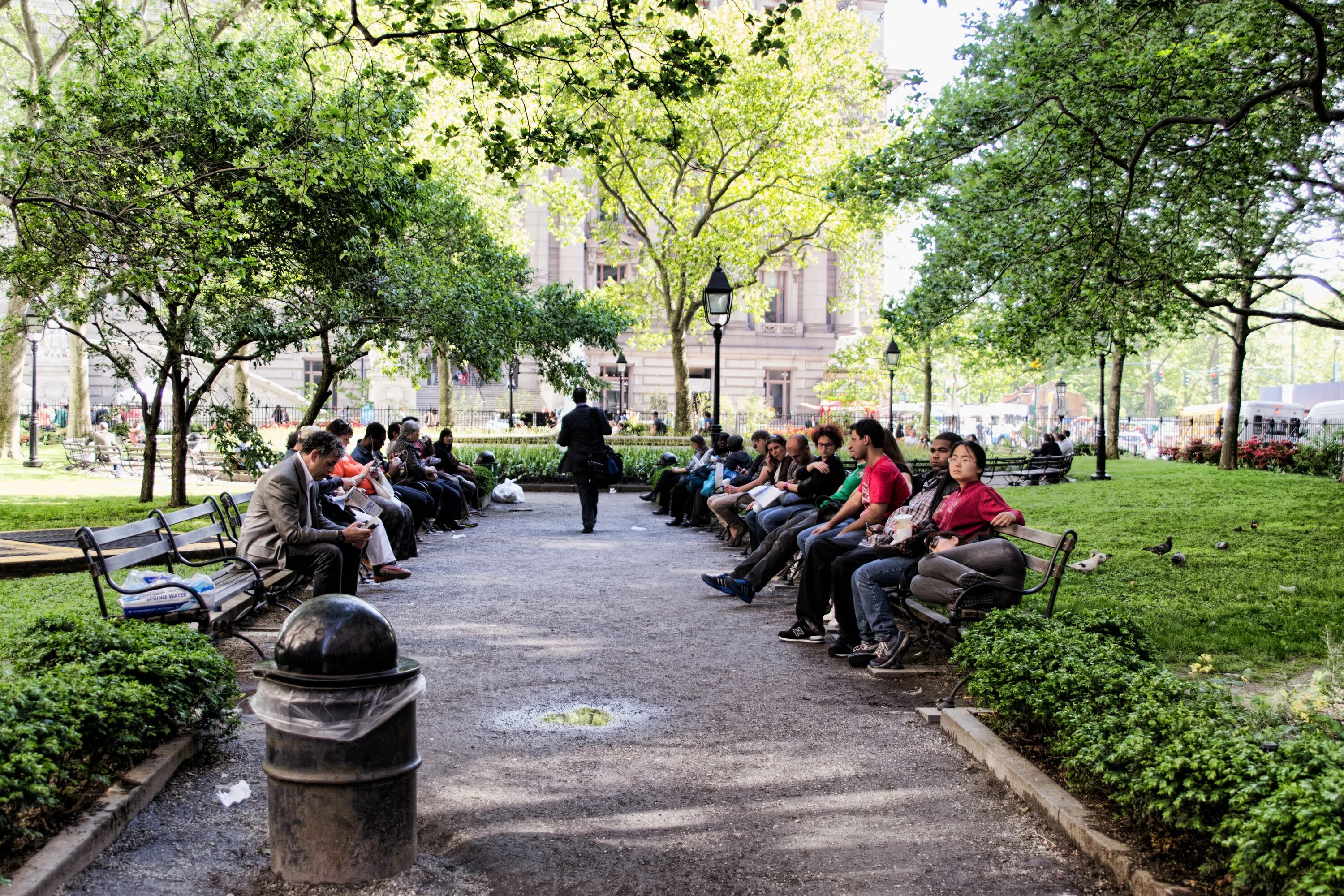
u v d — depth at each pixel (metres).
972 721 5.48
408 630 8.31
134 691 4.54
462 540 14.82
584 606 9.52
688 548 13.96
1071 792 4.41
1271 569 10.59
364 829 3.72
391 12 12.35
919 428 51.22
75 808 4.03
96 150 12.58
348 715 3.67
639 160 32.59
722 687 6.61
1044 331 12.97
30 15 23.72
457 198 21.97
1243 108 10.06
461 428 39.69
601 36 11.17
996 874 3.84
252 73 14.85
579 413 16.02
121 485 23.03
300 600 9.22
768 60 29.08
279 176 12.44
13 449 30.28
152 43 16.16
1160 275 12.28
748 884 3.78
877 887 3.75
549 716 5.92
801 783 4.84
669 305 33.66
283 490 7.93
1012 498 19.95
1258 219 15.23
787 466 12.52
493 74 11.25
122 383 44.12
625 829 4.28
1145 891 3.53
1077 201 12.14
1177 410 99.19
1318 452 25.02
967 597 6.54
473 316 17.69
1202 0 11.59
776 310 59.50
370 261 16.81
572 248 55.12
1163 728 4.06
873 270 37.22
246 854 3.97
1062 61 11.44
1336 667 5.32
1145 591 9.48
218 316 17.00
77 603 8.59
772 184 31.89
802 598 7.95
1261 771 3.49
